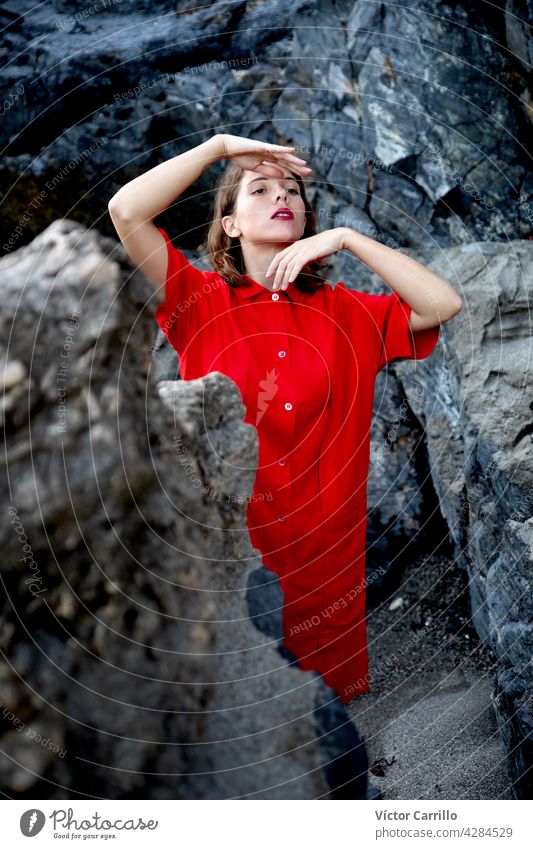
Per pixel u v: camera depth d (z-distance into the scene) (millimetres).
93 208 4191
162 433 1433
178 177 2449
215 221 2758
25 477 1247
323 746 1420
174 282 2496
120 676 1276
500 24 3547
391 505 3674
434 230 3631
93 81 4020
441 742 2645
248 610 1554
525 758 2252
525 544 2549
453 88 3553
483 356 3219
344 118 3742
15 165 4109
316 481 2438
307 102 3820
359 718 2867
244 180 2547
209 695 1394
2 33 4250
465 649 3137
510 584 2633
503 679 2508
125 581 1280
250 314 2510
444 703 2850
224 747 1396
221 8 4023
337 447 2461
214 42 3967
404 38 3594
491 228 3539
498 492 2924
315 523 2414
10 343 1281
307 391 2361
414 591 3488
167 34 3990
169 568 1330
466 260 3453
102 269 1364
